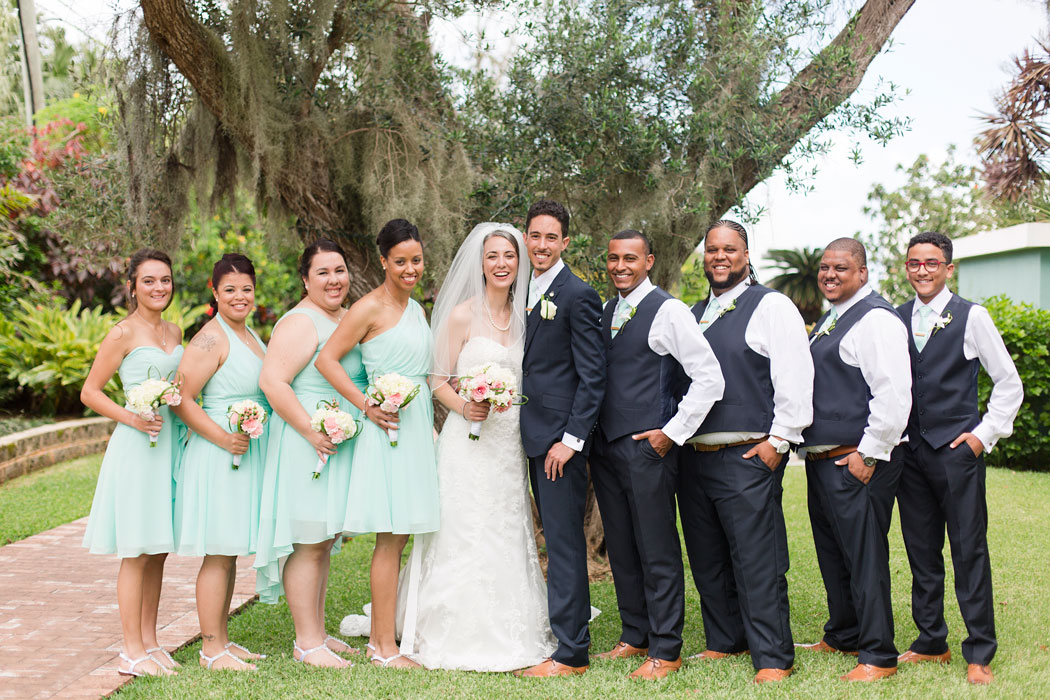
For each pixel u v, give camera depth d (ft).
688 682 11.14
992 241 41.83
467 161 16.65
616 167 16.30
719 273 11.87
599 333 11.66
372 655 12.32
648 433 11.41
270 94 16.12
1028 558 18.02
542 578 12.97
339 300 12.34
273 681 11.06
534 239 11.91
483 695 10.61
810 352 12.03
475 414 12.01
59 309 34.58
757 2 15.08
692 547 12.49
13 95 49.44
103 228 21.44
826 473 11.68
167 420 11.58
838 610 12.47
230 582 12.10
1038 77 31.96
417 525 11.96
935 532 12.12
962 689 10.68
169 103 17.76
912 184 57.67
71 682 11.10
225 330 12.03
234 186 19.70
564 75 16.05
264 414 11.40
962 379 11.67
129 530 11.11
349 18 16.37
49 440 28.43
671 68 16.06
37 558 17.75
